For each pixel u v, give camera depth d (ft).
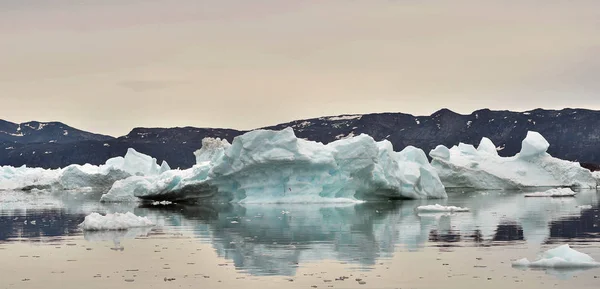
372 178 187.73
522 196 224.74
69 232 115.96
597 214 142.00
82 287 70.28
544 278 70.64
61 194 278.05
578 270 74.23
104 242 102.12
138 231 115.96
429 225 121.08
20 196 260.42
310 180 182.09
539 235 104.83
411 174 201.36
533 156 289.12
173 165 578.66
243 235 108.99
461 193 252.21
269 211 155.53
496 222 125.70
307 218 136.46
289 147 177.06
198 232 113.70
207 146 285.84
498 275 72.84
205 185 187.62
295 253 89.30
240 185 184.85
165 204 189.47
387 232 110.93
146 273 77.00
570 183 282.77
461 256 85.30
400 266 78.89
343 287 68.69
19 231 118.01
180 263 82.94
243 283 71.20
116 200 205.67
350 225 122.11
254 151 178.60
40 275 76.43
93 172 330.95
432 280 71.10
